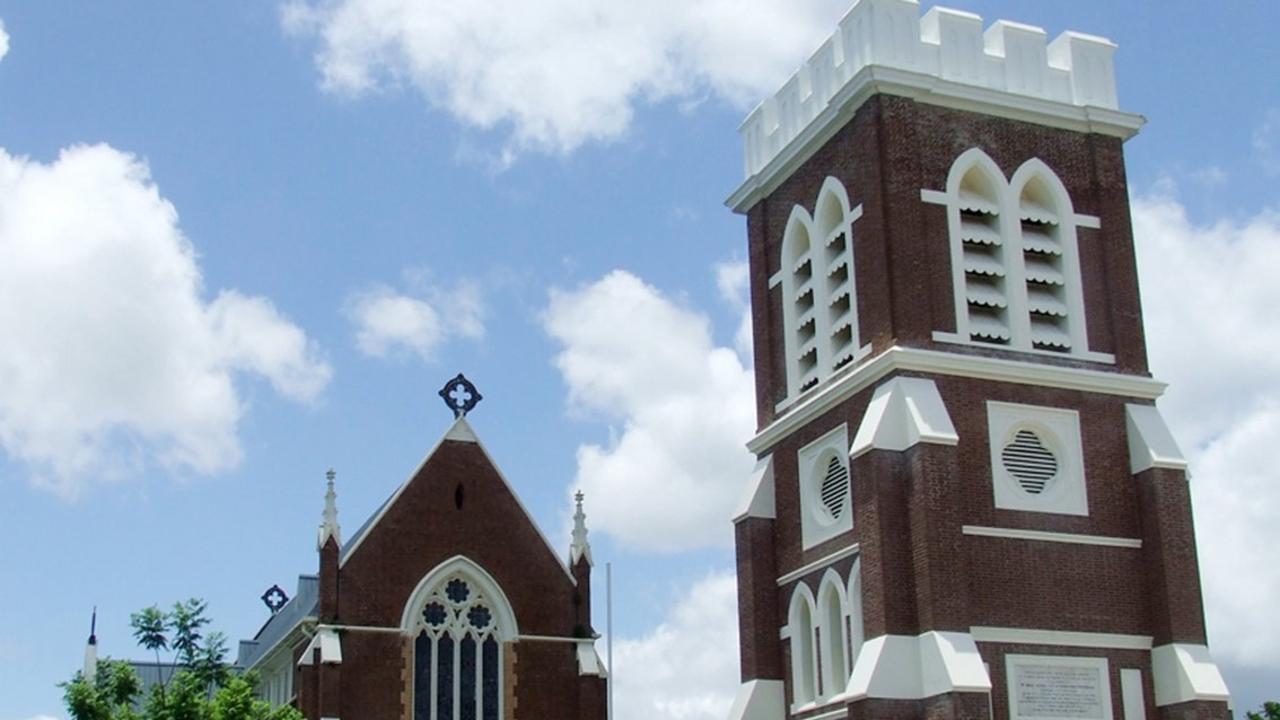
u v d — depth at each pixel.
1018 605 46.56
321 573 62.91
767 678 51.91
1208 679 46.19
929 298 49.12
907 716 44.19
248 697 50.69
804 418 52.34
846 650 48.41
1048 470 48.81
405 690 62.41
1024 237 51.22
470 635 64.69
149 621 51.44
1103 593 47.69
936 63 51.84
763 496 53.75
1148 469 48.72
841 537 49.34
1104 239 51.88
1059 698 46.09
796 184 55.44
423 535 64.75
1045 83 53.12
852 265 51.06
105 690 51.25
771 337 56.41
